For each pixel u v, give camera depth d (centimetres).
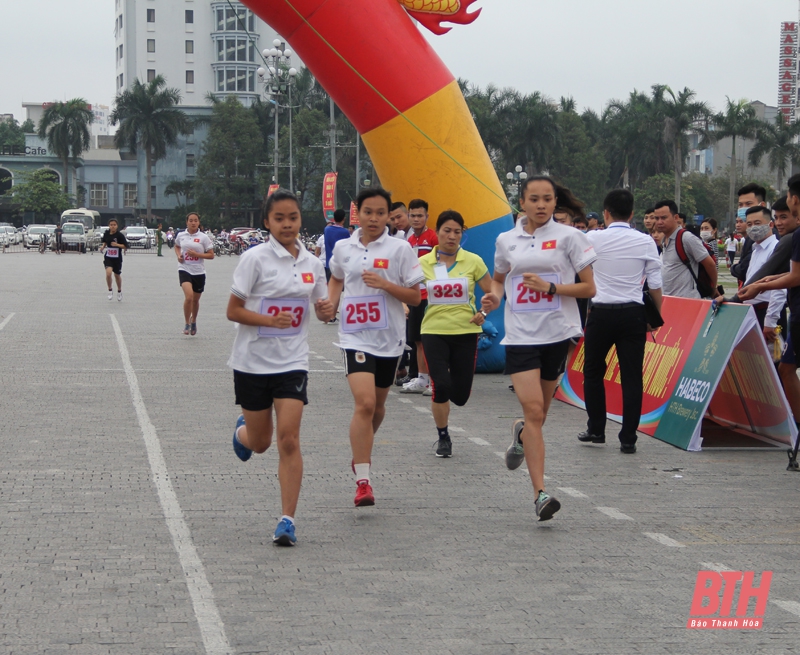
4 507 606
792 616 448
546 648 405
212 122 8744
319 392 1109
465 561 521
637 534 578
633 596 471
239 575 491
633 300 807
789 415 830
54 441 805
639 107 7550
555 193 629
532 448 595
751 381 865
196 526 575
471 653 398
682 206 8050
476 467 750
